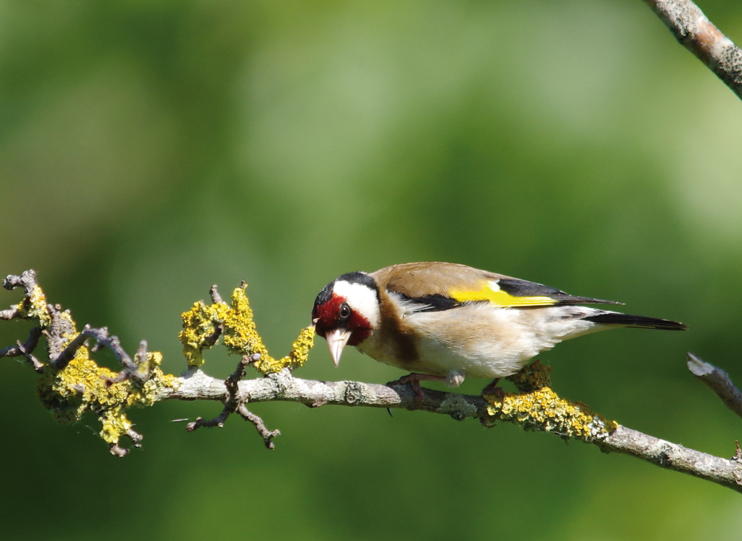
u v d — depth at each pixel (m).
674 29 5.79
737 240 11.07
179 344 12.22
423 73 11.77
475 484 11.16
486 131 11.38
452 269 8.80
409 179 11.47
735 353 11.35
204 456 11.32
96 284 12.82
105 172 12.92
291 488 11.03
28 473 11.51
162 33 12.86
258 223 11.84
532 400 7.36
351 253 11.45
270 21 12.55
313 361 11.42
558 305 8.34
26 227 12.98
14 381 12.00
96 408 5.79
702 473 7.06
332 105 11.78
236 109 12.44
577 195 11.19
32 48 12.85
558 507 10.84
